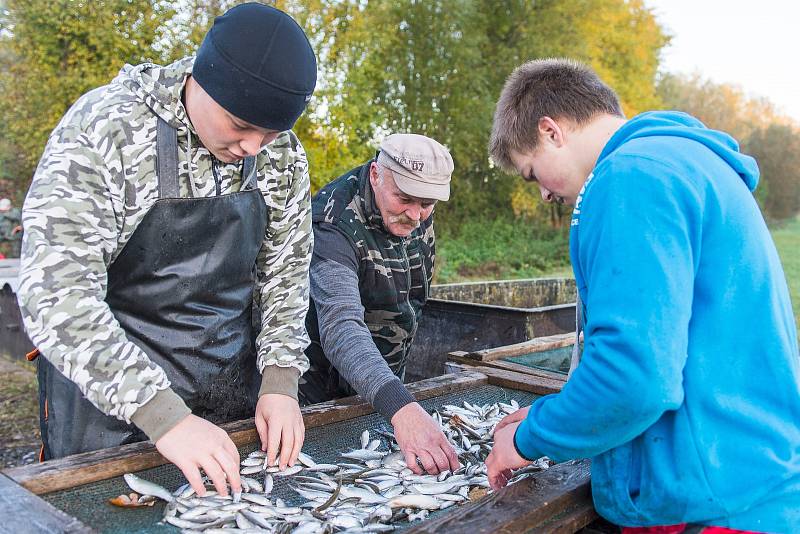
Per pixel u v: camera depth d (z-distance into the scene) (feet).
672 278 3.65
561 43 50.93
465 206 50.67
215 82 4.79
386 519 4.81
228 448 4.92
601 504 4.42
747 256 3.92
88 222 4.76
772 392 4.00
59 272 4.58
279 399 5.86
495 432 5.24
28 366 19.01
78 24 28.78
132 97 5.06
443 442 5.74
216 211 5.55
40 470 4.66
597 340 3.80
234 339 6.23
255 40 4.74
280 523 4.53
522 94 4.87
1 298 19.69
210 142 5.15
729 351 3.91
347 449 6.02
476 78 46.50
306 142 34.91
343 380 8.36
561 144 4.71
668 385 3.60
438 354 13.20
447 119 46.75
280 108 4.88
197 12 30.45
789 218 98.89
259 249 6.20
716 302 3.89
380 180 7.15
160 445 4.75
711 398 3.89
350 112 34.94
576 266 4.42
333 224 7.24
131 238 5.32
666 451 4.02
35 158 31.27
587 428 3.93
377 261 7.46
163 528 4.35
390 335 8.07
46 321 4.53
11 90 30.40
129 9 29.60
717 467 3.89
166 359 5.78
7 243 26.89
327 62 34.58
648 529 4.26
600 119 4.71
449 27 44.47
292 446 5.58
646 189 3.78
